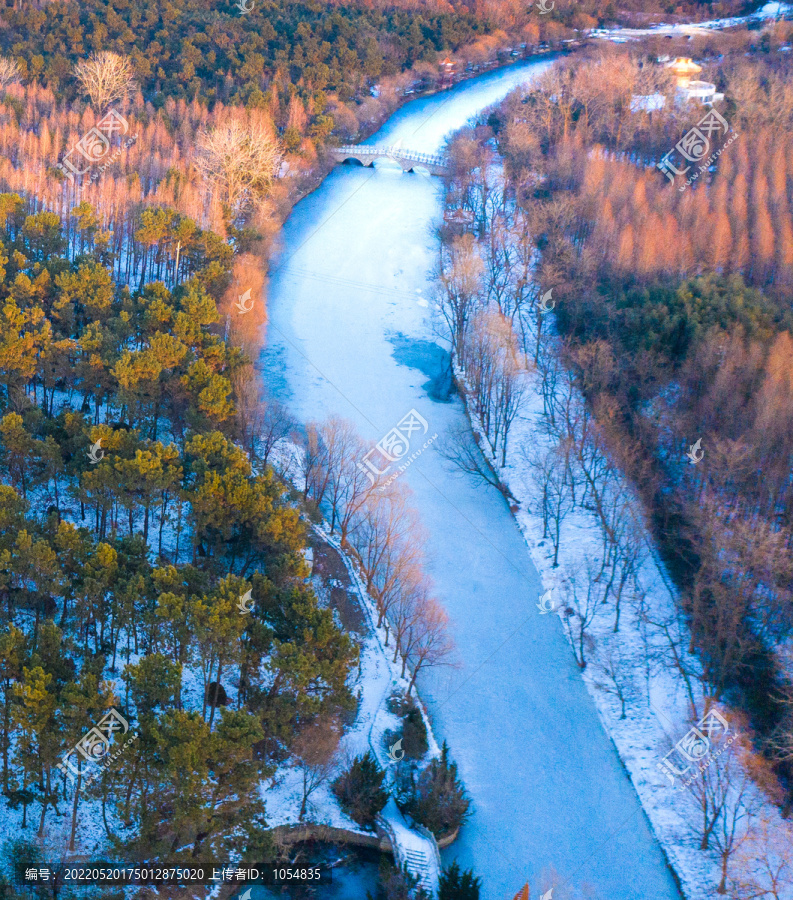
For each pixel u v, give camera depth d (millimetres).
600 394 151000
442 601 133625
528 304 188000
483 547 142000
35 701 92375
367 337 183250
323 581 129750
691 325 155375
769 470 133625
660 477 144000
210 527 121500
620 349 159500
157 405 134375
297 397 166125
